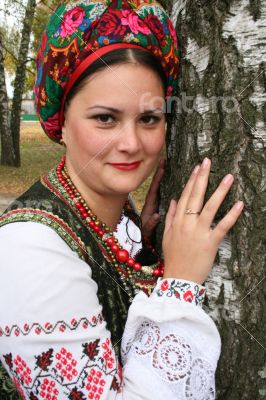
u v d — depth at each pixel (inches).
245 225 41.9
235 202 41.5
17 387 39.6
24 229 37.8
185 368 37.0
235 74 40.3
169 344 37.5
